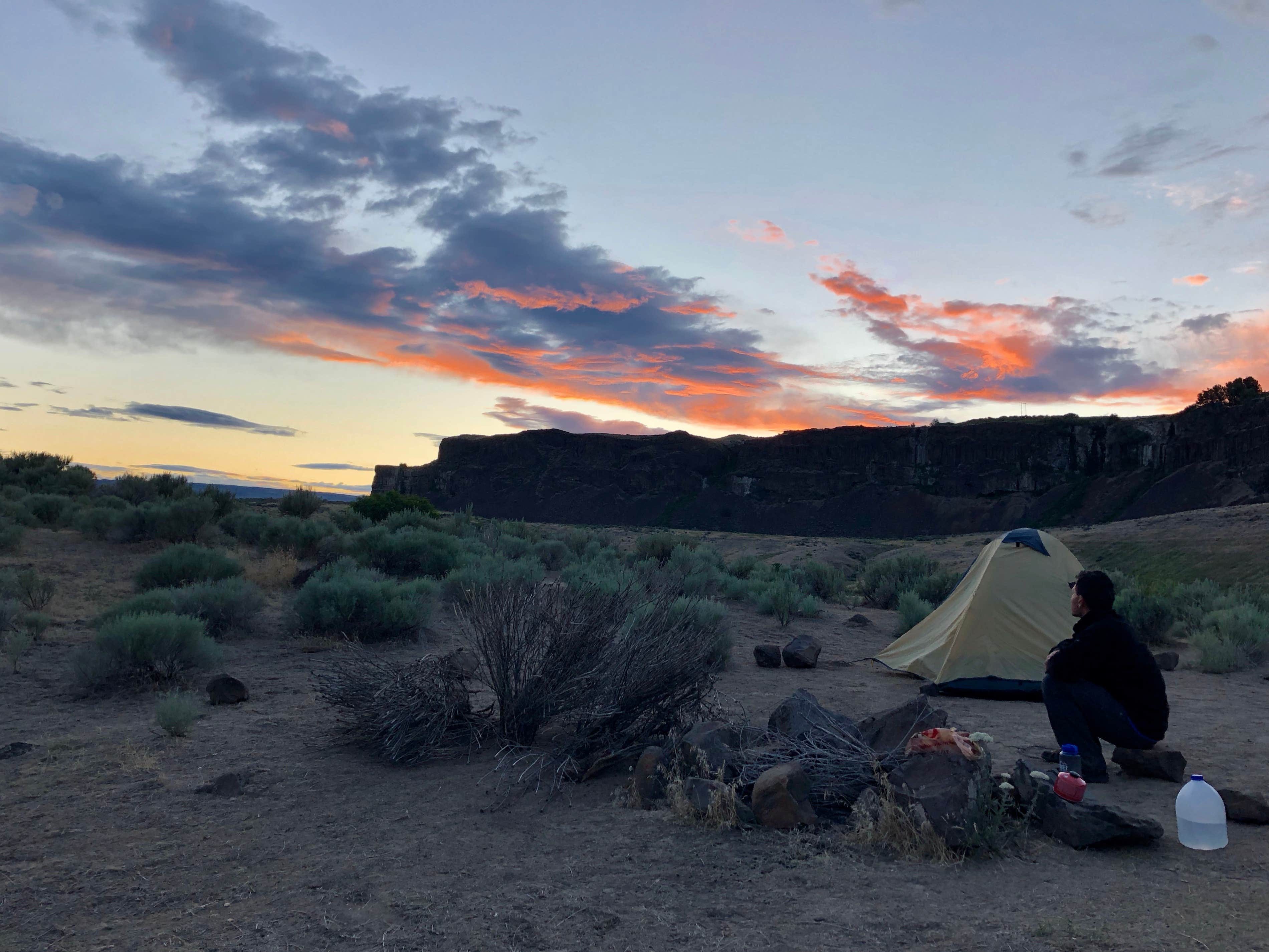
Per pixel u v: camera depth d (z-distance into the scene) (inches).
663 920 143.6
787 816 190.5
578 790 226.5
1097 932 135.3
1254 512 2822.3
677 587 348.5
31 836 188.7
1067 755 212.4
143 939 138.0
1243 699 385.4
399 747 250.1
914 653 448.1
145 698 336.5
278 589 625.0
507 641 266.5
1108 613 240.1
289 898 155.0
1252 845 180.7
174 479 1040.8
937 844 172.2
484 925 142.1
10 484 1016.2
